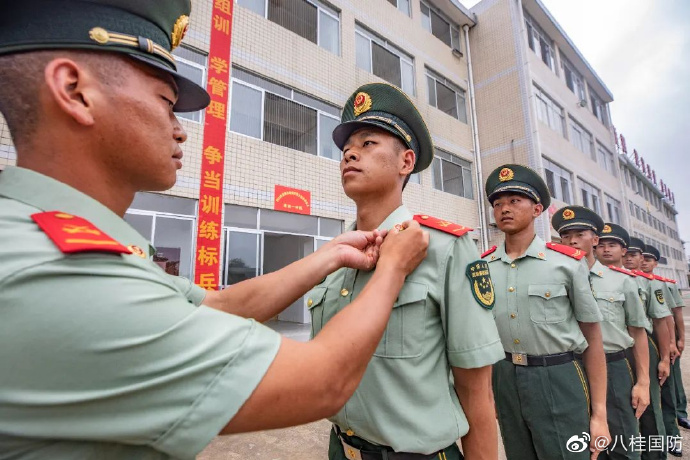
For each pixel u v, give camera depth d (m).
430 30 10.82
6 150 4.09
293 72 7.16
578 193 12.78
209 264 5.61
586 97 15.26
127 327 0.45
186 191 5.54
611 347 2.70
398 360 0.97
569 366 1.94
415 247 0.86
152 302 0.48
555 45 13.11
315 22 7.93
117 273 0.49
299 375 0.52
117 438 0.46
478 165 10.98
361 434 0.99
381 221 1.19
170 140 0.71
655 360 3.23
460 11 11.23
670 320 3.54
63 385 0.44
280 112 6.98
